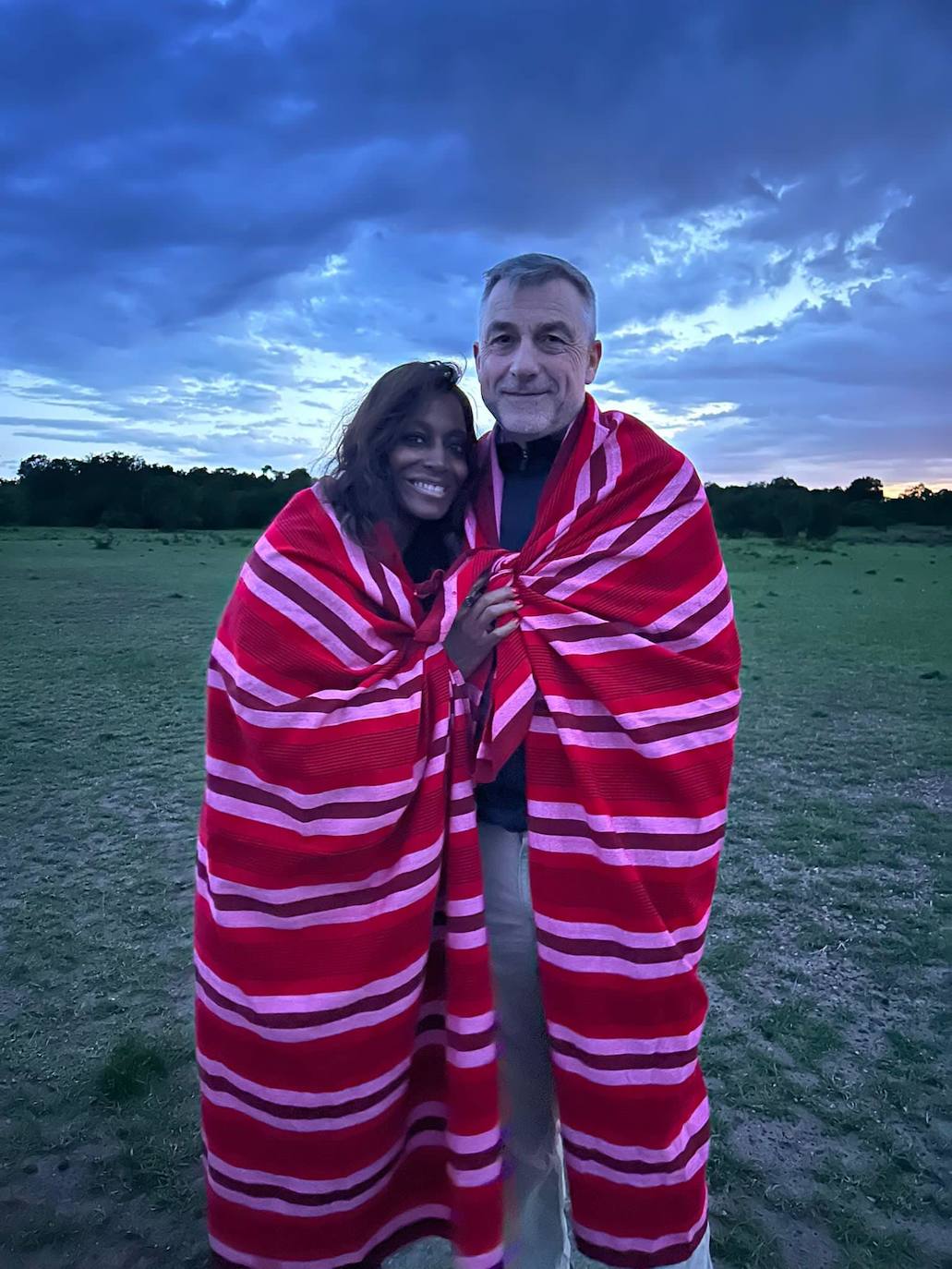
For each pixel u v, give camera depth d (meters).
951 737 7.73
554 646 1.85
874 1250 2.39
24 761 6.79
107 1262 2.36
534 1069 2.02
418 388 1.90
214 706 1.89
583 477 1.94
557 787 1.85
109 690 9.34
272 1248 1.89
